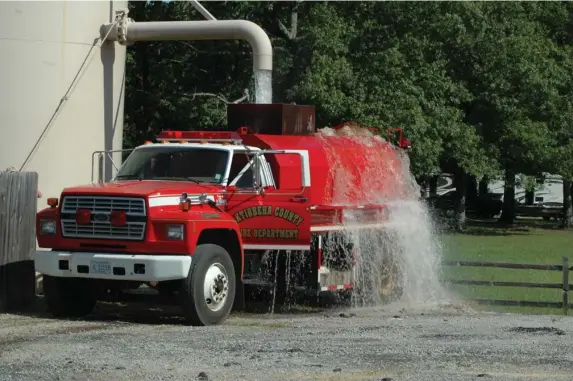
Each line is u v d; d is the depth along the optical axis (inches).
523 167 1996.8
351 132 807.7
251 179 636.1
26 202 671.1
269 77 896.3
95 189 592.4
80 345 487.5
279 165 644.1
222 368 426.6
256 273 652.7
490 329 565.6
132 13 1599.4
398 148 853.8
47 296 613.6
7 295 654.5
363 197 760.3
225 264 596.7
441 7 1699.1
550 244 1605.6
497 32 1814.7
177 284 588.7
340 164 730.8
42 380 398.3
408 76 1617.9
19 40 770.8
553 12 2074.3
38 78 780.6
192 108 1593.3
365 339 517.7
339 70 1508.4
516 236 1841.8
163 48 1683.1
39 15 776.9
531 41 1862.7
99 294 631.2
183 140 674.2
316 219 664.4
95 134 829.8
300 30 1625.2
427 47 1662.2
